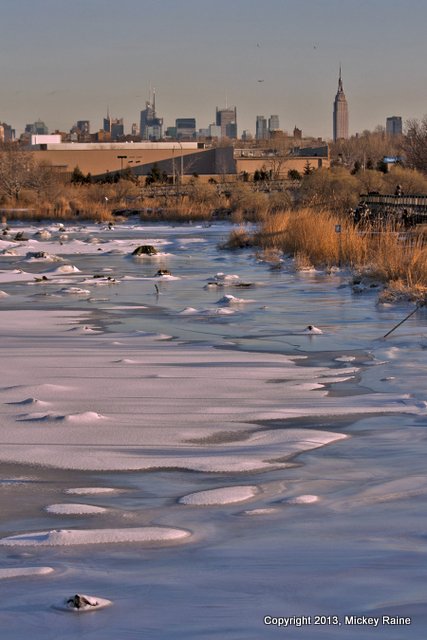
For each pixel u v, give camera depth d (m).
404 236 40.09
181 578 6.80
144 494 9.35
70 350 18.67
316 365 17.03
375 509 8.58
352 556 7.21
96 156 145.38
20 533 8.14
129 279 34.41
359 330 21.34
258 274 35.72
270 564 7.07
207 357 17.92
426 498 8.89
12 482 9.80
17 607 6.26
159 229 69.19
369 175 74.06
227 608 6.12
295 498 8.98
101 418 12.62
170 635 5.68
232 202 81.00
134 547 7.64
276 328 21.94
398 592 6.36
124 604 6.26
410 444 11.16
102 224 76.19
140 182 129.25
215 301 27.47
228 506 8.88
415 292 26.53
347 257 37.16
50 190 98.25
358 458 10.57
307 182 72.31
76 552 7.54
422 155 90.31
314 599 6.27
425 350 18.36
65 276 35.72
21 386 14.86
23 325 22.41
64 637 5.73
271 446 11.22
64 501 9.14
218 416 12.85
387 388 14.77
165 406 13.48
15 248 51.28
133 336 20.69
